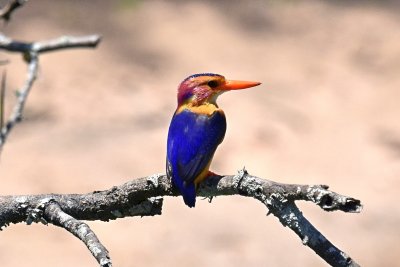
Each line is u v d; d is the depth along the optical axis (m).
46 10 19.38
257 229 13.57
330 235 13.47
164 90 17.41
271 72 18.20
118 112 16.62
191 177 5.21
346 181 15.04
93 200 4.92
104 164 15.01
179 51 18.62
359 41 19.47
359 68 18.58
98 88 17.27
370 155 15.82
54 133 15.82
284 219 4.22
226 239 13.30
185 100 6.30
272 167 15.18
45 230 13.44
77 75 17.56
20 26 18.72
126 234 13.33
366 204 14.35
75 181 14.52
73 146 15.45
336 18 20.31
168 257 12.89
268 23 19.92
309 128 16.41
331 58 18.84
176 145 5.88
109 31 18.98
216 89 6.39
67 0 19.78
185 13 19.91
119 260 12.77
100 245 4.17
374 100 17.53
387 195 14.70
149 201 4.96
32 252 12.91
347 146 16.02
